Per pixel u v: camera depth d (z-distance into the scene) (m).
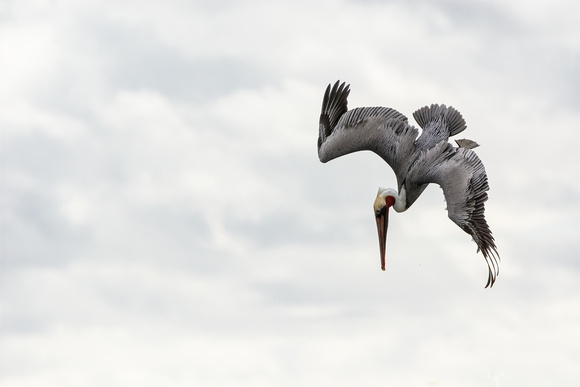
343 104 19.73
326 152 19.00
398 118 18.73
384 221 19.05
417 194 18.30
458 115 18.14
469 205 16.55
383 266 19.02
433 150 17.73
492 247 15.98
